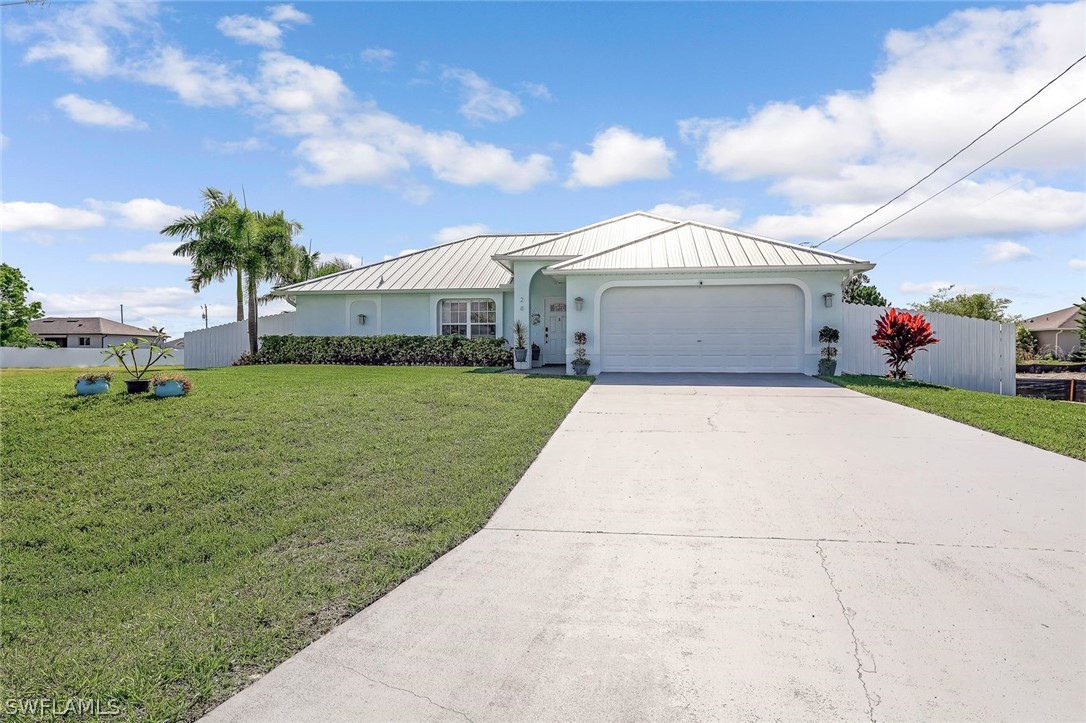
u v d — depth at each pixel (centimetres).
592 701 287
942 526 502
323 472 650
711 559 446
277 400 966
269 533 505
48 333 5003
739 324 1523
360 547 475
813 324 1489
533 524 522
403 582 418
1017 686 293
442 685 301
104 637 358
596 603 384
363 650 334
